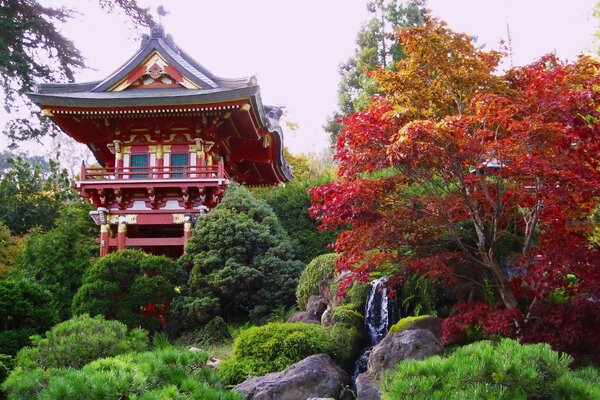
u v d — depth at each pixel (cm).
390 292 1140
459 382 634
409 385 644
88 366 754
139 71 2545
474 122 949
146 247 2544
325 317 1363
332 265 1525
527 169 872
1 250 2545
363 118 1014
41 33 3272
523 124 916
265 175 3444
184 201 2334
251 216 1936
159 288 1691
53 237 2088
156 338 1602
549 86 956
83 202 2934
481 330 1091
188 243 1873
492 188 1044
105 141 2697
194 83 2525
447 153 930
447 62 1124
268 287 1772
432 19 1129
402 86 1162
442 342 1084
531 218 1023
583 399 623
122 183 2298
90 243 2380
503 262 1266
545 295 1092
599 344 884
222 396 738
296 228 2195
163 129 2458
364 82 3966
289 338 1188
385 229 1013
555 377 643
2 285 1328
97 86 2523
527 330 946
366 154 993
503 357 641
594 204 1052
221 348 1554
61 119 2438
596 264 920
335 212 1018
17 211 3303
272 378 1056
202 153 2427
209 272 1791
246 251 1838
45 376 804
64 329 1066
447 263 1142
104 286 1652
